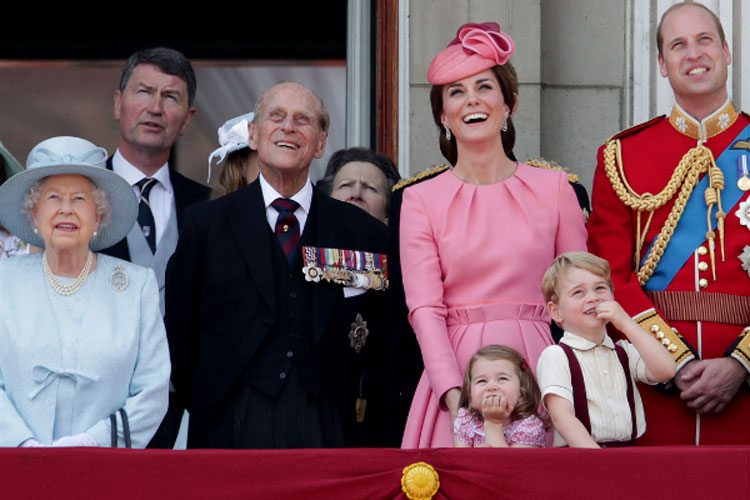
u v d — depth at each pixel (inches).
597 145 1090.7
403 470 621.3
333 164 979.9
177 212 933.8
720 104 790.5
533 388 693.3
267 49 1403.8
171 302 791.1
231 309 780.0
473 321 730.8
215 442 763.4
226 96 1396.4
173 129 940.6
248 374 767.7
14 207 725.3
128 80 943.0
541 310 735.1
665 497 613.9
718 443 738.2
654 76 1064.8
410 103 1082.7
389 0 1089.4
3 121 1400.1
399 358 797.2
